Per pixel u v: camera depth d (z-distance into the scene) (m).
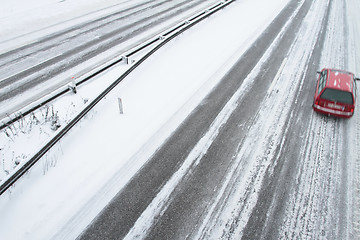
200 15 19.50
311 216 7.28
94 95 11.58
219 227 6.98
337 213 7.38
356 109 11.47
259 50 16.11
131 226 6.98
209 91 12.35
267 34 18.16
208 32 18.12
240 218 7.20
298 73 13.88
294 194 7.84
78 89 11.98
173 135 9.89
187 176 8.34
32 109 10.21
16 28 17.03
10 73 12.61
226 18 20.41
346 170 8.70
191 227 6.98
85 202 7.50
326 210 7.44
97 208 7.38
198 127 10.29
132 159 8.88
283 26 19.39
